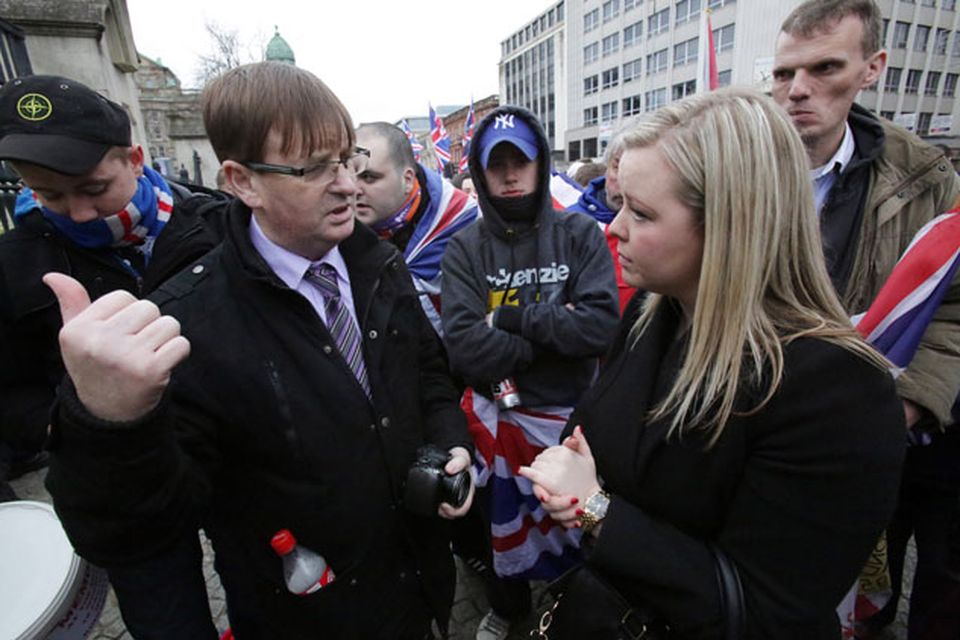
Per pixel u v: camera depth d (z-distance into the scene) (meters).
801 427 0.74
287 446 0.99
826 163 1.57
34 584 1.07
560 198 3.11
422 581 1.24
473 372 1.62
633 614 0.89
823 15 1.42
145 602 0.93
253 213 1.03
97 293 1.44
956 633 1.30
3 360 1.38
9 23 3.82
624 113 38.75
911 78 31.91
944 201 1.39
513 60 60.78
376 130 2.03
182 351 0.71
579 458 0.99
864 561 0.78
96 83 5.30
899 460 0.74
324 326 1.04
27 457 2.65
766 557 0.79
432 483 1.10
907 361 1.25
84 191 1.30
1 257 1.36
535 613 1.95
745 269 0.77
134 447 0.71
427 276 2.12
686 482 0.87
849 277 1.49
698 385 0.82
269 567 1.07
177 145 13.96
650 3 34.09
